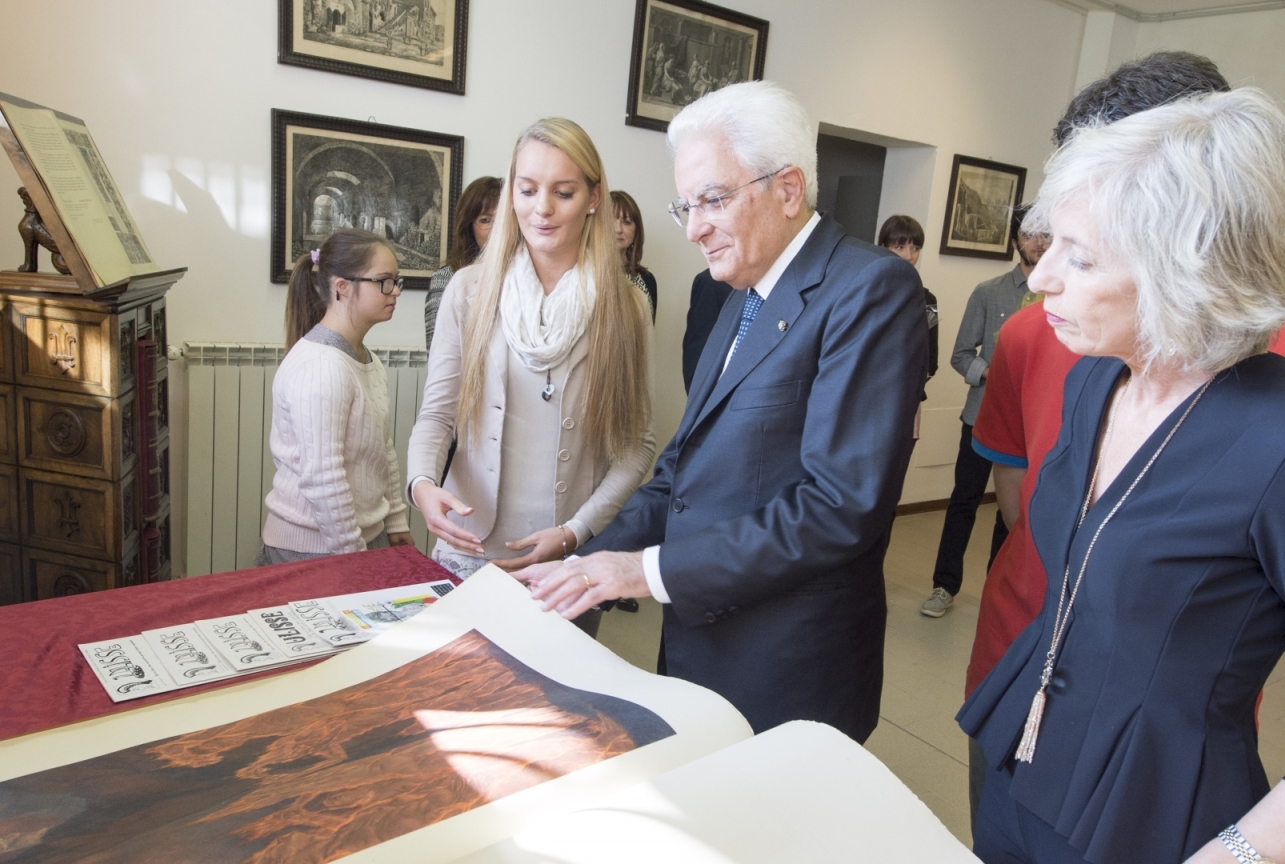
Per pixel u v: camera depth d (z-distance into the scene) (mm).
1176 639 756
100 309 2033
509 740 819
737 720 857
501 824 697
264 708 887
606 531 1344
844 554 1054
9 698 883
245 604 1173
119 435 2100
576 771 768
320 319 2045
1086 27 5492
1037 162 5508
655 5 3627
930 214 5027
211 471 2961
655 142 3828
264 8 2822
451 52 3184
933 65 4762
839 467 1050
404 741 820
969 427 3691
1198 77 945
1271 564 711
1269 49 5219
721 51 3896
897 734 2664
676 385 4145
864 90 4496
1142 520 776
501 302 1669
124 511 2174
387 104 3111
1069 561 865
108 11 2594
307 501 1790
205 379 2891
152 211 2771
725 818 622
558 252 1644
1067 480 901
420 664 984
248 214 2934
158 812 704
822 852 604
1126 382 875
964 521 3688
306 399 1728
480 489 1702
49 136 2023
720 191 1107
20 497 2156
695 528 1201
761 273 1180
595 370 1680
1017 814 917
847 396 1062
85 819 693
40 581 2195
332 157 3020
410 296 3320
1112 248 711
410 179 3197
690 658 1219
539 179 1562
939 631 3518
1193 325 691
